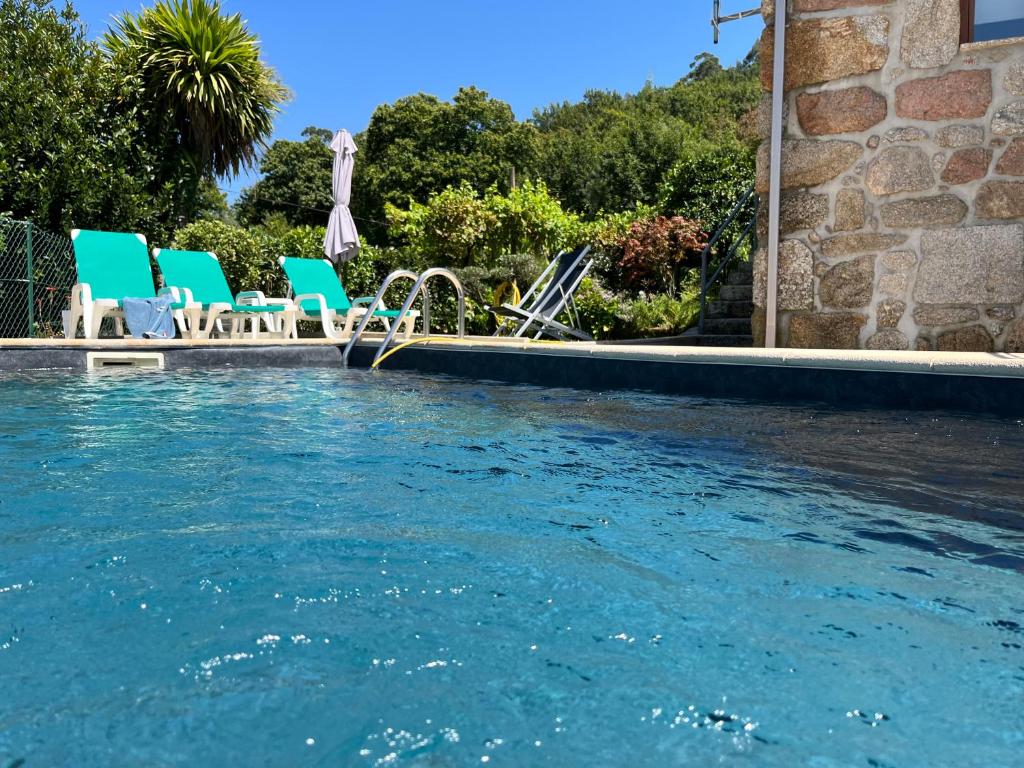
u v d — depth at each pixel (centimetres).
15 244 853
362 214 3306
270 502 182
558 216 1290
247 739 81
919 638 107
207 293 770
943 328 434
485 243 1236
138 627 109
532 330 802
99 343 554
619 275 1247
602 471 218
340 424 300
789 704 89
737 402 356
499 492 193
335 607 117
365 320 624
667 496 189
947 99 425
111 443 258
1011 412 298
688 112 4062
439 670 97
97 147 954
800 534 158
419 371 553
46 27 962
